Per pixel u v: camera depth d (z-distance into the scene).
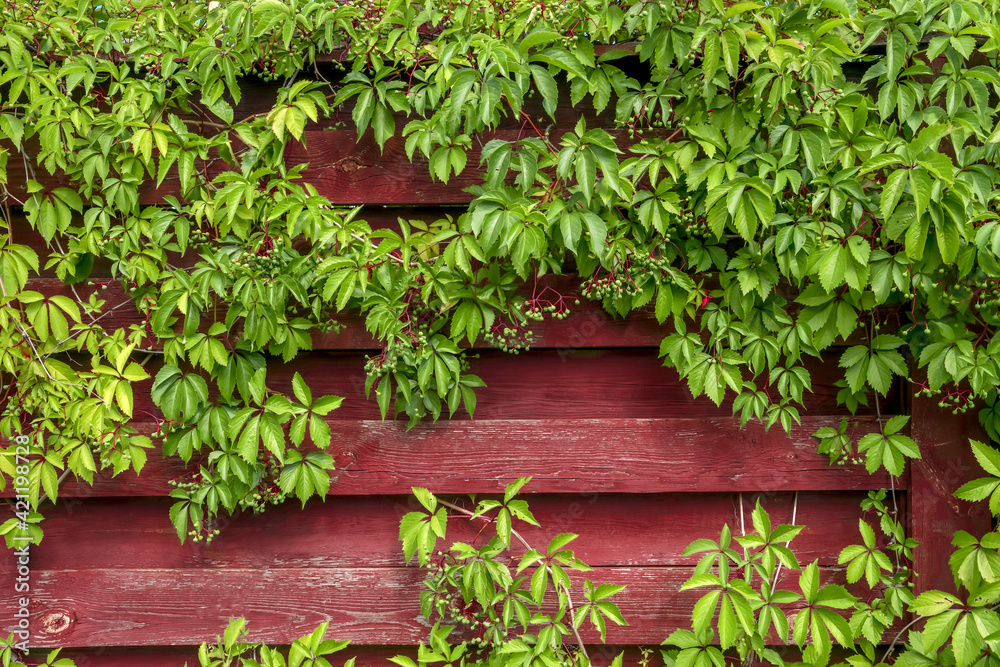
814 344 1.76
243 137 1.79
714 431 1.86
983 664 1.60
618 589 1.77
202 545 1.92
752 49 1.58
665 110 1.72
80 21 1.79
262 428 1.75
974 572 1.64
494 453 1.87
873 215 1.66
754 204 1.64
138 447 1.84
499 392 1.92
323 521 1.93
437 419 1.87
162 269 1.86
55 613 1.88
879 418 1.81
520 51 1.64
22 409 1.82
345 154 1.86
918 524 1.81
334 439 1.88
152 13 1.80
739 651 1.78
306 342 1.81
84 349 1.88
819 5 1.62
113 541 1.93
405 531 1.75
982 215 1.61
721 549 1.74
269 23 1.73
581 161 1.61
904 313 1.79
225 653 1.86
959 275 1.67
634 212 1.74
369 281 1.75
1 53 1.76
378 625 1.89
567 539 1.74
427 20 1.75
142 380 1.89
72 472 1.87
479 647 1.86
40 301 1.82
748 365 1.78
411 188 1.86
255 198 1.79
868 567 1.74
